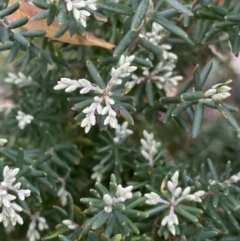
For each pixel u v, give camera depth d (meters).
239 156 0.41
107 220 0.30
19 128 0.38
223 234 0.35
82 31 0.33
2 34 0.31
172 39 0.36
